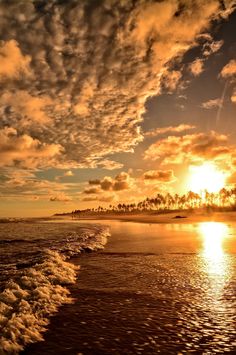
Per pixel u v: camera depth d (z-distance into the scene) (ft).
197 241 116.16
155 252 86.94
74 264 69.05
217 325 32.48
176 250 90.68
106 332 30.99
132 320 34.12
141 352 26.76
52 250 90.53
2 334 29.12
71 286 48.91
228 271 59.52
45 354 26.63
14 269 60.75
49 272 55.01
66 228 231.09
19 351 26.99
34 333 30.04
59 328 32.04
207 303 39.78
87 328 32.01
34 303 38.40
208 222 321.73
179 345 28.02
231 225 254.47
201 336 29.84
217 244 105.19
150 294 44.11
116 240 124.98
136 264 68.18
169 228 211.61
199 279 53.01
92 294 44.34
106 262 71.20
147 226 247.29
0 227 257.55
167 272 59.16
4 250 94.63
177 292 44.91
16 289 43.09
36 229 220.64
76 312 36.81
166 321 33.68
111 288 47.52
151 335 30.12
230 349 27.27
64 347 27.84
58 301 40.68
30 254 83.76
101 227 238.68
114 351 27.02
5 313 34.30
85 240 123.44
